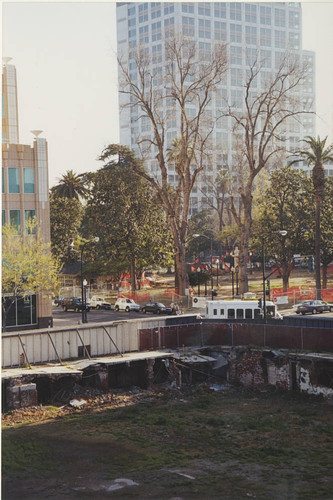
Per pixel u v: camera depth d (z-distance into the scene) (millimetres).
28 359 37531
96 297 71875
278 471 25875
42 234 54094
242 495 23312
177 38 84000
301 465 26578
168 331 42656
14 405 33750
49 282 53250
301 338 39250
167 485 24109
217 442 29922
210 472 25844
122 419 33375
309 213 73812
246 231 75438
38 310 52781
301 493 23344
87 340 39906
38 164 54188
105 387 37281
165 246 79375
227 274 92312
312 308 58625
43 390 35781
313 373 36656
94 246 80688
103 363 37375
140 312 66500
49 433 30594
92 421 32969
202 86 85000
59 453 27719
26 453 27781
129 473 25703
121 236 77875
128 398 37188
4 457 27172
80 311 68438
